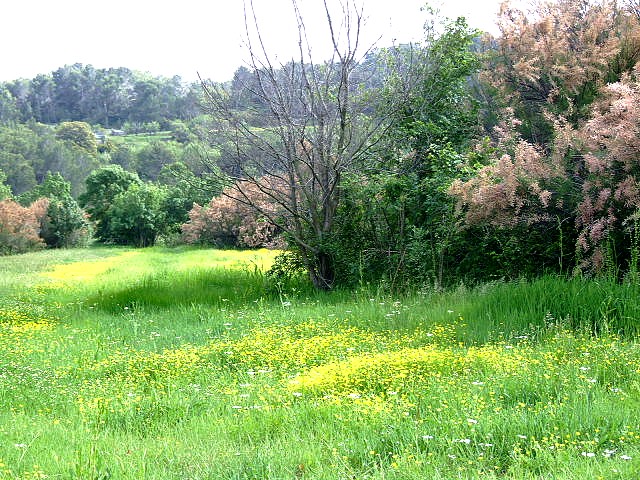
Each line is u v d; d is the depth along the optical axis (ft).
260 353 29.91
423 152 52.47
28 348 34.30
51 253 163.02
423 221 49.06
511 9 55.83
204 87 54.80
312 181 51.83
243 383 25.71
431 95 55.11
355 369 24.53
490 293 36.14
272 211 54.85
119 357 30.81
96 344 34.68
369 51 53.01
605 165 35.58
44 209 203.31
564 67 47.52
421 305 38.60
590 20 52.06
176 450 18.12
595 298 31.58
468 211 40.86
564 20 52.44
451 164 48.75
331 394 22.16
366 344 30.30
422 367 24.77
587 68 47.26
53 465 17.04
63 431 20.36
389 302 40.11
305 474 15.96
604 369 22.49
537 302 32.94
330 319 37.06
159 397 23.99
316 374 24.41
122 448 18.56
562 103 48.49
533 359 24.48
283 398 22.26
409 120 54.65
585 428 17.38
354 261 49.88
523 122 51.01
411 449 16.70
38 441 19.25
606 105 41.70
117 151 406.41
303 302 46.26
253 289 51.72
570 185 37.47
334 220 51.67
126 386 26.05
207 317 42.24
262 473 15.96
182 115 477.36
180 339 35.50
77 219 207.10
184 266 88.43
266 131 53.21
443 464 15.71
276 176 52.13
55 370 29.17
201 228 154.40
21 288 67.67
